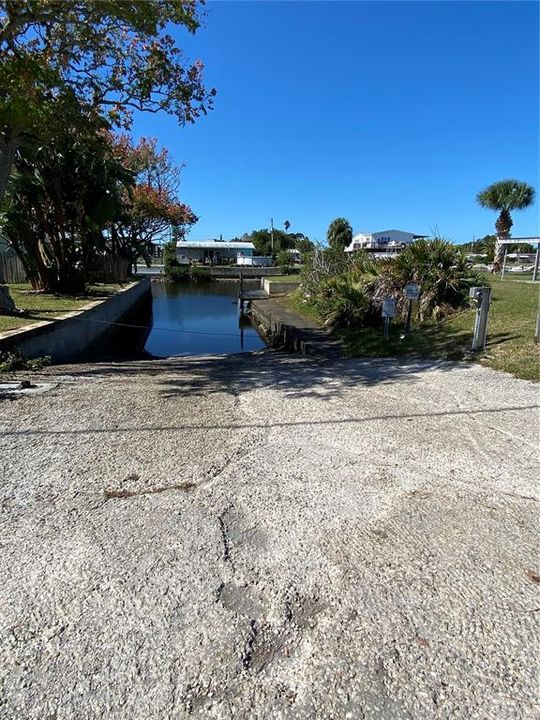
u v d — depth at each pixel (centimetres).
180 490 240
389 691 128
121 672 133
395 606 159
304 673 133
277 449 295
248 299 1956
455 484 245
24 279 1673
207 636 146
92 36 543
